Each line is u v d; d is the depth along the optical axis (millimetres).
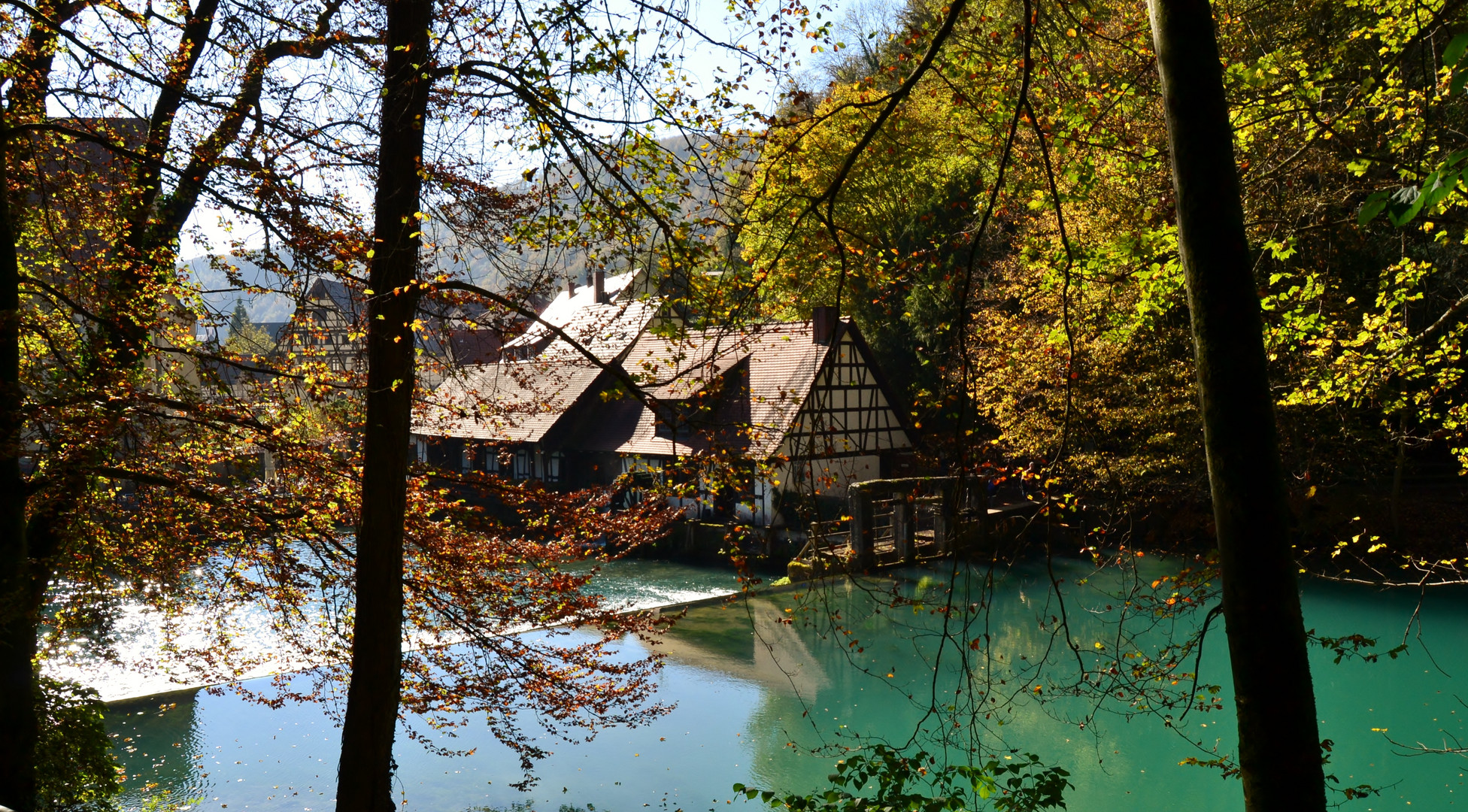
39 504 8023
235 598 8984
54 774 7945
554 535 9578
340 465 7977
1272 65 7391
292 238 6695
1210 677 14773
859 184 17281
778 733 13258
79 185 8305
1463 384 9141
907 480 22797
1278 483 3793
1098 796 11031
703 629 18766
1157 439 18500
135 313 7828
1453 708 13414
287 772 11617
